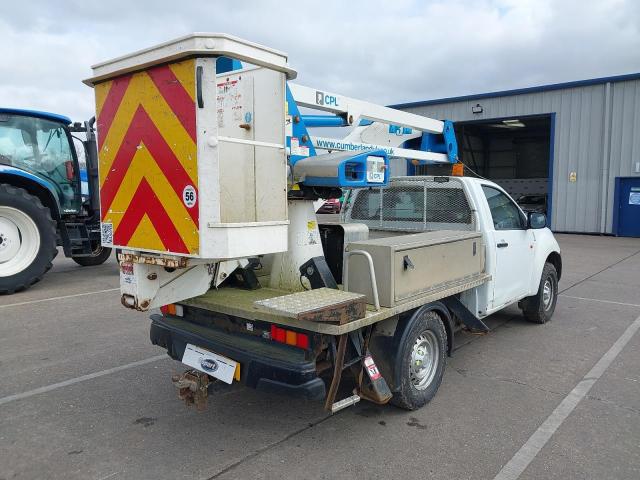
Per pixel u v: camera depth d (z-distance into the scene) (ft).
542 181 82.84
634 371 15.78
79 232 31.12
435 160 21.50
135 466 10.47
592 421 12.39
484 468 10.36
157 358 17.01
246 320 11.75
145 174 10.42
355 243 11.97
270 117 11.47
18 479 9.98
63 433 11.89
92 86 11.41
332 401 10.86
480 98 70.18
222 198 12.48
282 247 10.69
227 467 10.43
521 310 23.68
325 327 10.06
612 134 61.16
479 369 16.03
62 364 16.40
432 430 11.99
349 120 16.83
